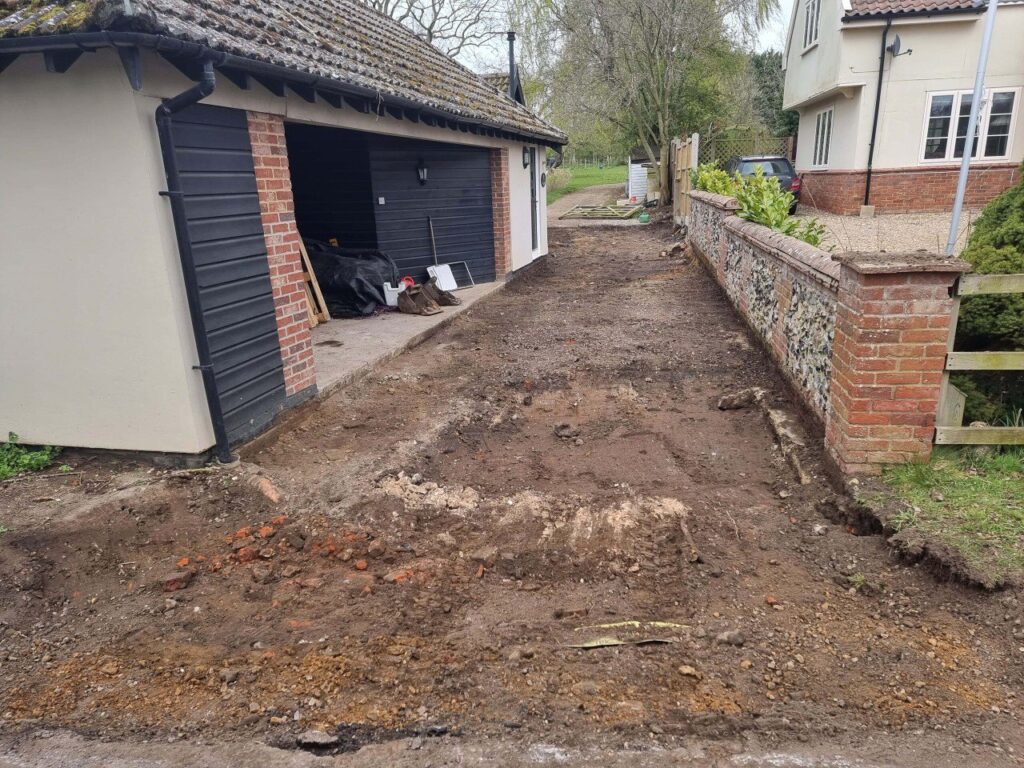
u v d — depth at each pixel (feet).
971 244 17.57
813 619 11.03
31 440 16.92
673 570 12.64
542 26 84.23
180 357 15.30
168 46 12.95
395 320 31.65
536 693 9.54
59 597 12.20
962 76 51.39
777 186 31.60
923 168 53.52
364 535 13.85
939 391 13.89
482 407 21.40
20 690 9.94
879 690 9.39
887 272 13.26
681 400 22.21
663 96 78.95
